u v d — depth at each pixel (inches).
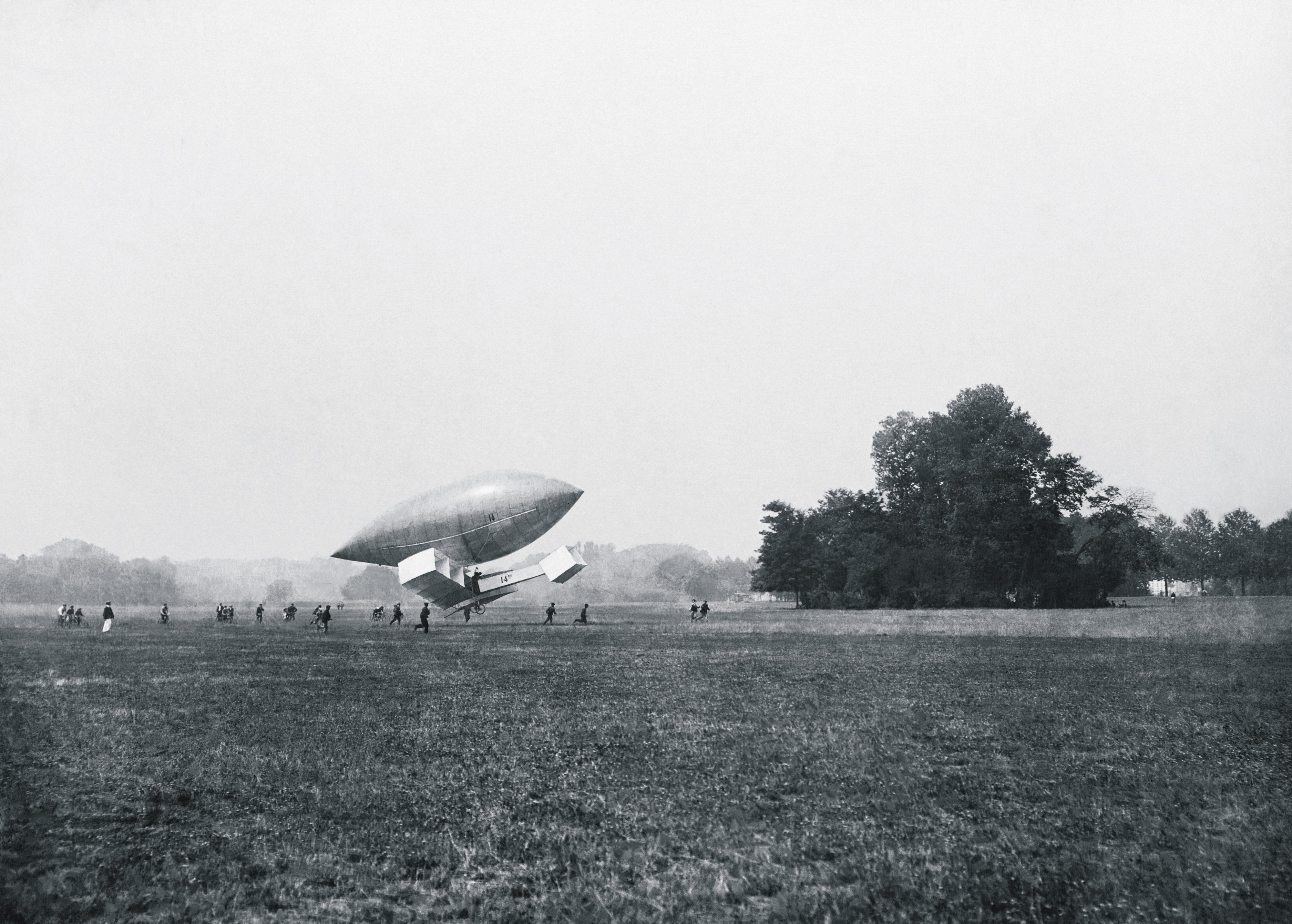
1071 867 457.1
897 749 749.9
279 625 3570.4
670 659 1690.5
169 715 970.7
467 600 3198.8
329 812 574.6
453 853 491.2
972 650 1892.2
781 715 946.7
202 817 566.6
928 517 5083.7
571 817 555.2
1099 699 1068.5
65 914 416.5
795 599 7544.3
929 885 435.5
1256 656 1706.4
